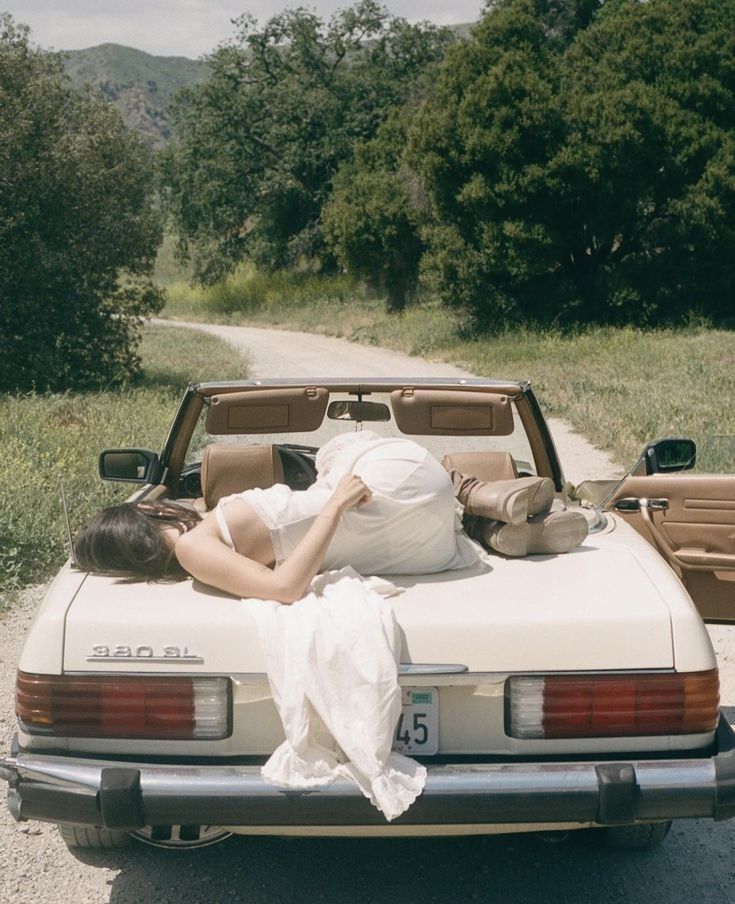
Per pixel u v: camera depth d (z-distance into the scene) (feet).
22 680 9.60
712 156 104.01
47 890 11.26
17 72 67.92
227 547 10.18
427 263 113.09
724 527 13.73
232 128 199.41
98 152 70.54
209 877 11.55
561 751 9.41
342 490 10.26
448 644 9.40
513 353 96.12
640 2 111.96
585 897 11.05
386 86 197.67
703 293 108.88
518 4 110.42
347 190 149.59
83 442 39.40
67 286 69.46
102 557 10.52
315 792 9.00
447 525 10.62
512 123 104.78
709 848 12.17
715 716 9.52
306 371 90.48
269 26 199.72
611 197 104.22
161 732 9.43
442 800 8.95
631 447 41.60
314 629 9.30
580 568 10.71
